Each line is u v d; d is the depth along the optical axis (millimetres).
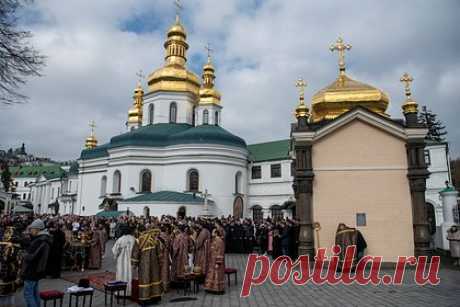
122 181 49062
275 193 52125
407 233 19062
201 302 12062
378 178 19703
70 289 10172
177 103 56875
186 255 14570
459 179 77125
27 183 133750
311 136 20141
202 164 47625
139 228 13711
